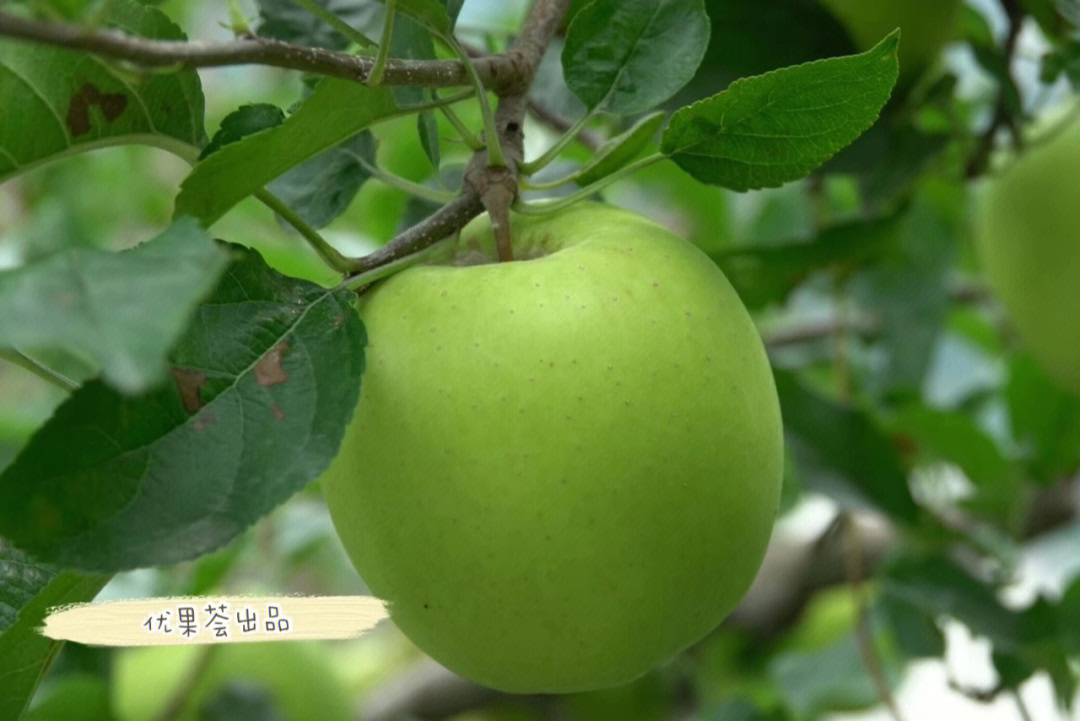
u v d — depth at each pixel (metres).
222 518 0.31
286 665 0.61
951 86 0.50
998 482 0.62
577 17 0.38
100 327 0.26
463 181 0.38
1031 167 0.53
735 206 0.75
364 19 0.44
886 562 0.55
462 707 0.70
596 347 0.34
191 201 0.33
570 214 0.38
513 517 0.34
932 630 0.56
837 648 0.67
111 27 0.34
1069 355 0.54
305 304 0.34
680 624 0.36
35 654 0.35
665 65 0.38
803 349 0.68
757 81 0.35
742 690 0.69
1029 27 0.57
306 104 0.33
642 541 0.35
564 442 0.34
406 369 0.35
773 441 0.37
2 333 0.26
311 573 0.84
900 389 0.61
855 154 0.48
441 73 0.35
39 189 0.89
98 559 0.30
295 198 0.42
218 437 0.32
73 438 0.30
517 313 0.34
